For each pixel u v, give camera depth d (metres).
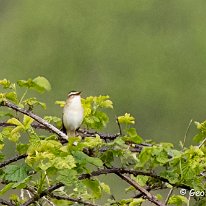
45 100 23.50
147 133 26.69
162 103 27.66
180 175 5.61
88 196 6.16
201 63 28.95
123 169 5.56
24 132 5.68
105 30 30.38
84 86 28.86
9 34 30.11
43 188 5.70
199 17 30.39
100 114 6.27
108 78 28.92
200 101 27.94
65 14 30.58
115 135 5.82
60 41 29.92
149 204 6.07
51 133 6.39
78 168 5.29
